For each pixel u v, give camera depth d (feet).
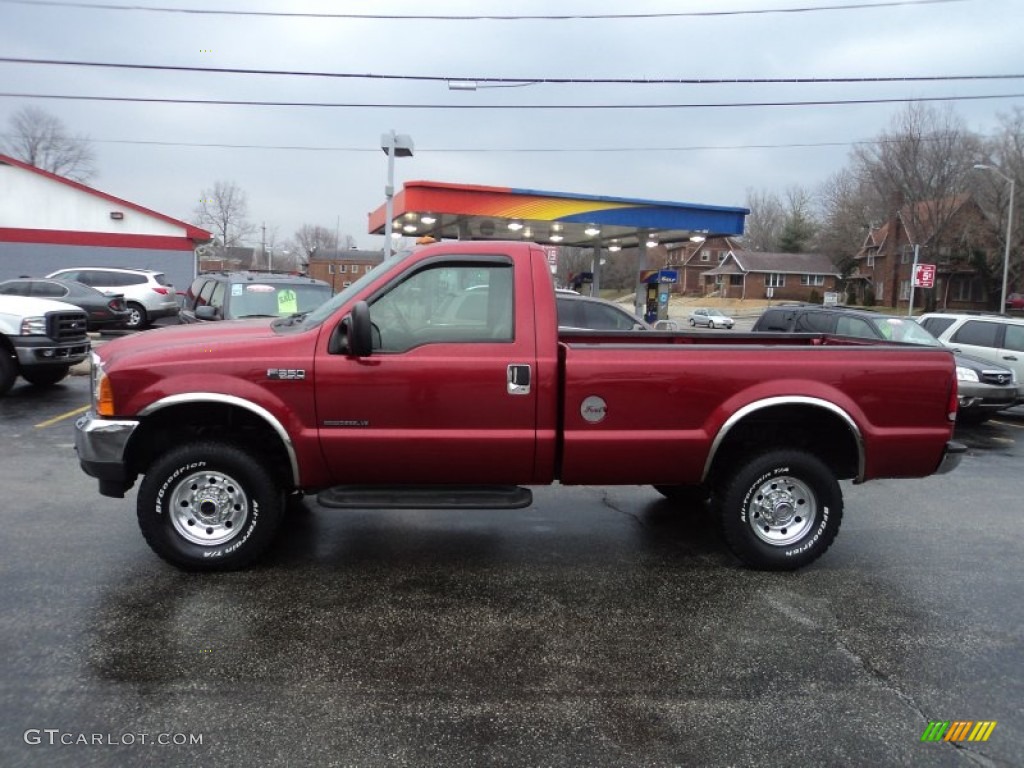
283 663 10.78
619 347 13.85
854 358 14.39
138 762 8.43
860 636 12.12
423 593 13.46
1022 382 37.86
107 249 98.94
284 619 12.20
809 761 8.81
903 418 14.57
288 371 13.14
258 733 9.05
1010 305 160.66
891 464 14.67
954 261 169.37
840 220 218.59
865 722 9.66
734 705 9.98
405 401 13.37
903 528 18.15
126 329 65.87
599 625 12.33
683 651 11.49
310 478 13.66
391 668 10.74
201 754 8.61
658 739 9.17
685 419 14.03
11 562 14.28
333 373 13.21
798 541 14.75
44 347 31.96
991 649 11.75
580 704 9.91
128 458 13.42
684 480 14.35
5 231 94.73
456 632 11.94
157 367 13.05
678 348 14.03
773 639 11.96
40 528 16.22
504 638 11.78
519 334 13.64
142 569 14.10
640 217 73.72
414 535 16.65
